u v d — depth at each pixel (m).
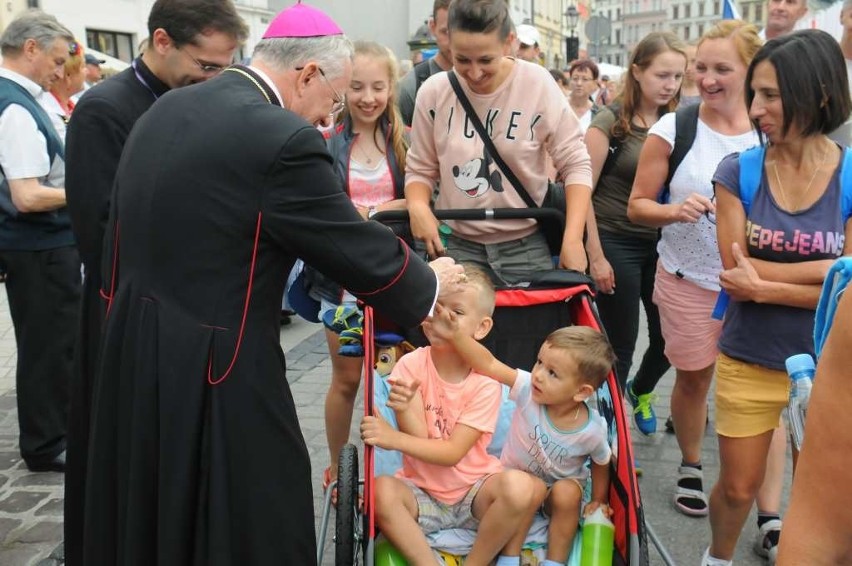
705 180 3.20
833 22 5.45
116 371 2.08
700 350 3.32
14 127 3.57
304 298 3.52
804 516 1.17
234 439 1.99
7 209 3.68
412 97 4.33
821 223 2.41
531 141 3.11
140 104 2.81
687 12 82.44
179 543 1.98
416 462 2.40
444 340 2.45
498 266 3.27
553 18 45.03
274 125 1.96
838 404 1.13
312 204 1.97
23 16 3.71
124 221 2.08
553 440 2.32
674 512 3.53
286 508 2.07
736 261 2.51
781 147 2.46
